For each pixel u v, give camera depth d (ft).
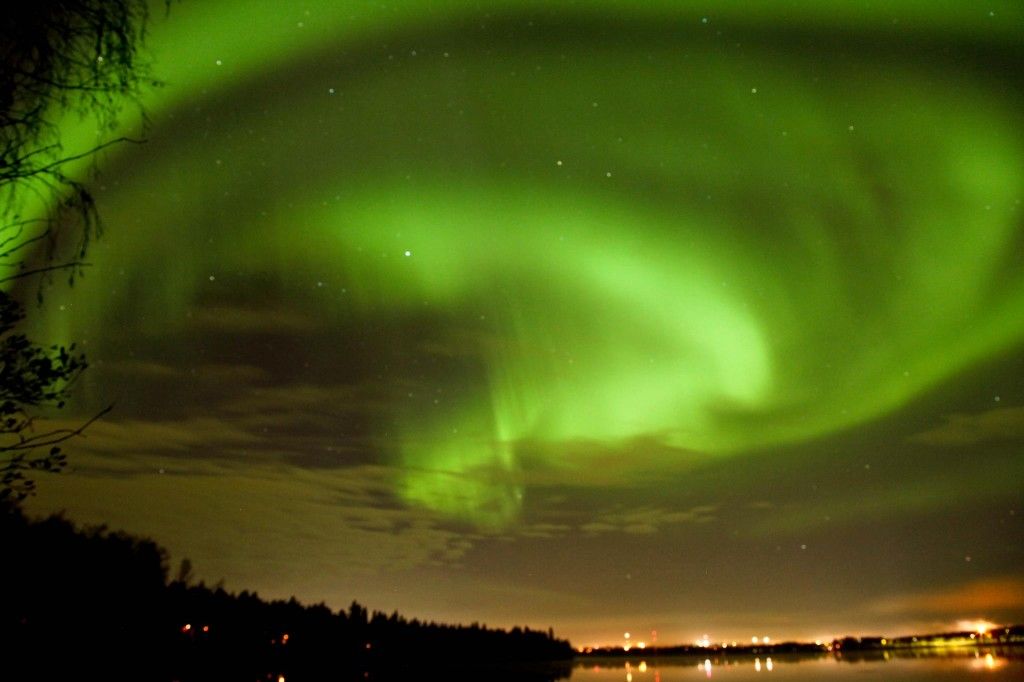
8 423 13.93
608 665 243.60
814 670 158.10
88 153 14.96
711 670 183.21
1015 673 117.60
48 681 28.14
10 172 14.30
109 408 14.85
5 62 14.25
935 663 161.79
